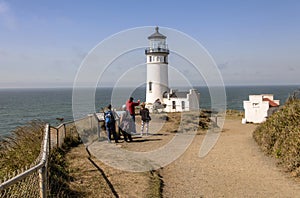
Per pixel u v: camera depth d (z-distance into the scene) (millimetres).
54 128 9977
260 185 7270
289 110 11141
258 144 11930
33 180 4836
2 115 49500
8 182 3654
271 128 11406
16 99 112438
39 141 9188
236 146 12125
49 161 7293
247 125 21203
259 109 22406
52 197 5535
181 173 8508
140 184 7227
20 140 9461
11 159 7629
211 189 7113
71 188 6523
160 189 7008
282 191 6801
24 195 4676
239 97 86750
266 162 9281
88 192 6453
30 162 7141
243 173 8320
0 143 9305
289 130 9891
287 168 8352
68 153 10039
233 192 6867
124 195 6480
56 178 6598
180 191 7000
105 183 7117
